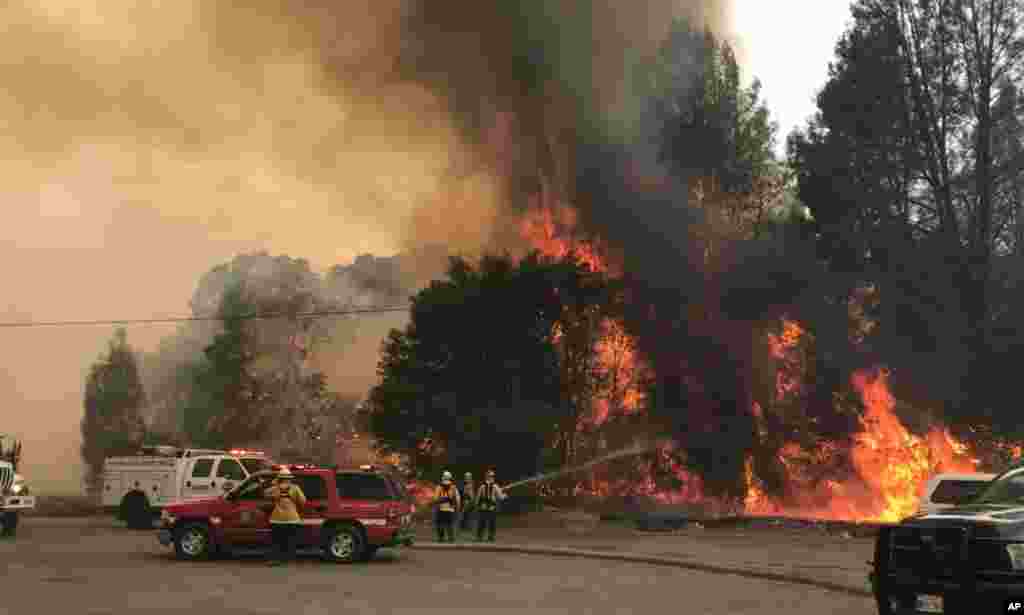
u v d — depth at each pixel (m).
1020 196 38.28
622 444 42.44
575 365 42.78
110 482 32.09
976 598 9.45
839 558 22.41
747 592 15.86
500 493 27.30
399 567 19.42
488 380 40.72
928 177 40.69
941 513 10.25
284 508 19.52
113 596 14.05
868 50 41.69
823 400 41.41
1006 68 39.69
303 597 14.30
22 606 12.87
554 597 14.81
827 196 42.22
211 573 17.58
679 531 32.25
